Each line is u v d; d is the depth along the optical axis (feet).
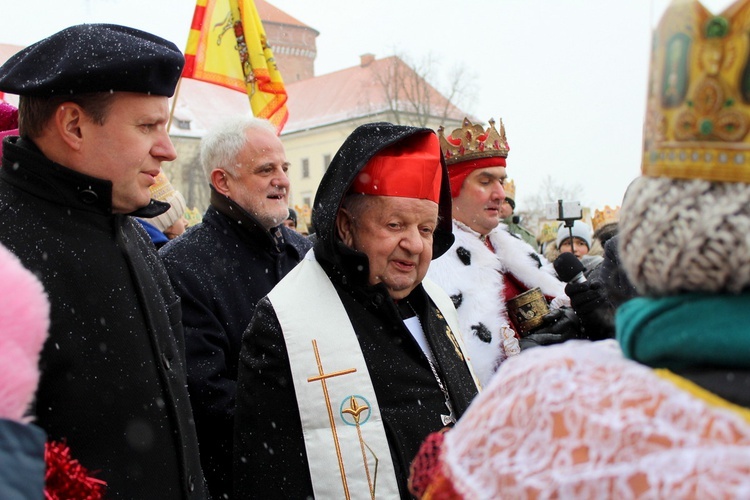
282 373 6.83
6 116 8.35
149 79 6.24
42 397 5.61
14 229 5.82
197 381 8.72
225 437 8.75
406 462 6.63
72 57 5.99
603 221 30.78
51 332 5.63
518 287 11.22
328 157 141.90
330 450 6.59
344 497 6.50
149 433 6.04
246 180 9.93
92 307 5.89
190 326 9.02
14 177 5.99
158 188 12.80
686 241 2.87
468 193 10.73
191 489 6.36
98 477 5.70
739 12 2.75
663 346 2.91
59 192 6.00
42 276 5.71
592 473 2.77
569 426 2.93
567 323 10.20
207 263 9.55
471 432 3.25
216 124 10.30
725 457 2.60
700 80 2.85
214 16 15.55
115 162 6.17
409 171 7.06
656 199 3.01
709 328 2.81
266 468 6.76
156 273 7.09
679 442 2.70
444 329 7.81
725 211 2.82
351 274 7.10
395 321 7.12
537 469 2.92
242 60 15.60
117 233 6.31
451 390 7.18
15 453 3.84
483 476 3.08
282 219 10.13
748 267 2.79
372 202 7.12
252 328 7.09
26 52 6.31
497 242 11.21
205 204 120.37
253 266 9.86
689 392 2.80
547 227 31.45
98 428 5.75
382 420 6.73
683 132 2.91
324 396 6.70
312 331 6.87
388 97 120.67
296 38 173.88
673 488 2.61
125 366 5.97
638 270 3.09
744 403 2.73
